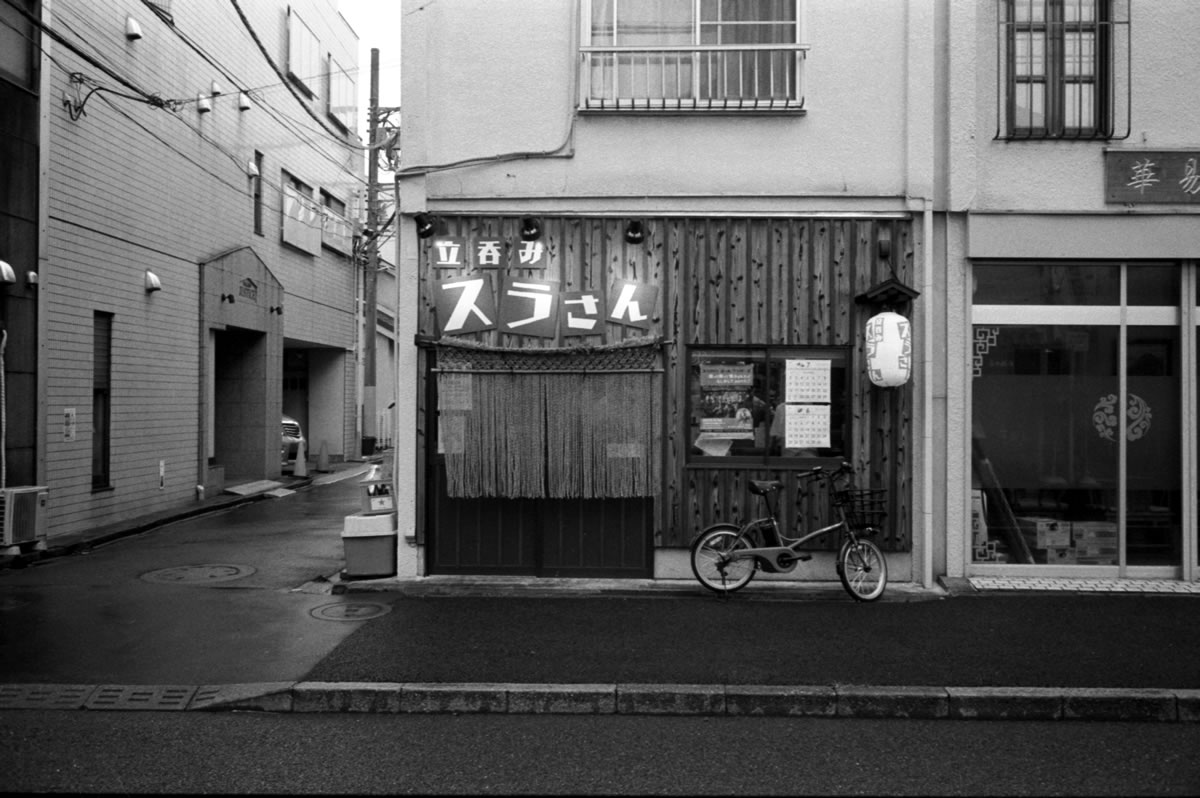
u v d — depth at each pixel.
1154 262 8.80
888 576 8.70
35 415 10.74
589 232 8.74
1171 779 4.82
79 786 4.67
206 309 15.79
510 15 8.84
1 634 7.20
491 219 8.82
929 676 6.17
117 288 12.88
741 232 8.70
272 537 12.18
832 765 5.01
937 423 8.75
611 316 8.65
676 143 8.75
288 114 20.30
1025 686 5.97
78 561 10.31
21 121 10.55
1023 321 8.84
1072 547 8.85
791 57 8.78
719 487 8.68
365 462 25.28
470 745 5.29
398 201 8.84
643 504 8.74
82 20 11.94
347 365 25.97
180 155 14.91
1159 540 8.85
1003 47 8.77
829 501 8.63
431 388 8.80
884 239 8.67
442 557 8.81
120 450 13.02
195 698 5.90
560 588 8.50
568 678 6.12
